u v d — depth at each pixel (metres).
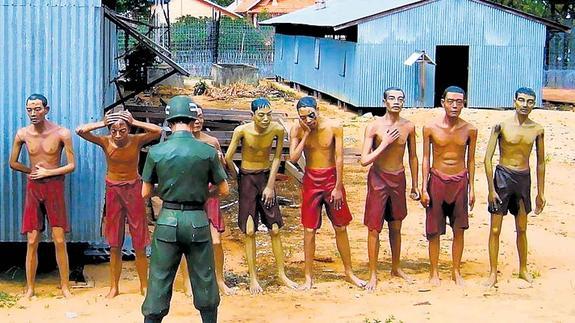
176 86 38.16
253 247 10.31
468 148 10.55
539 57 30.28
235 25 47.94
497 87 30.19
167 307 7.84
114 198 9.77
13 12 10.53
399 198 10.51
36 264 10.00
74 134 10.68
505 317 9.16
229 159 10.23
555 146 22.91
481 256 12.20
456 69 34.09
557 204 16.16
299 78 39.12
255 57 48.03
